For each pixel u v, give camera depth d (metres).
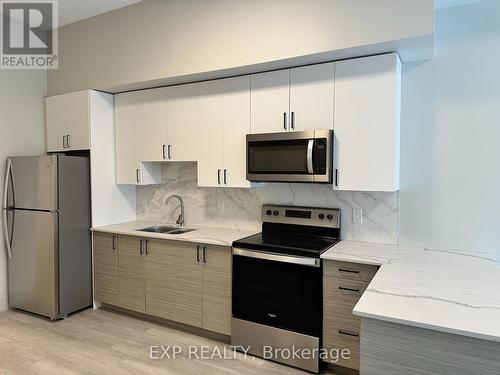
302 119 2.66
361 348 1.50
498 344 1.26
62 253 3.31
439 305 1.51
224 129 3.01
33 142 3.75
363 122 2.45
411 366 1.40
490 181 2.44
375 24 2.19
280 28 2.50
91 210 3.54
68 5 3.17
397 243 2.72
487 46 2.42
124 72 3.22
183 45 2.90
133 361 2.62
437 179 2.59
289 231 3.06
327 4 2.33
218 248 2.85
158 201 3.86
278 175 2.70
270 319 2.60
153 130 3.40
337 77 2.52
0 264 3.54
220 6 2.72
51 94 3.79
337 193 2.91
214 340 2.96
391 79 2.36
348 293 2.34
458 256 2.38
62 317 3.36
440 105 2.56
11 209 3.46
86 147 3.50
